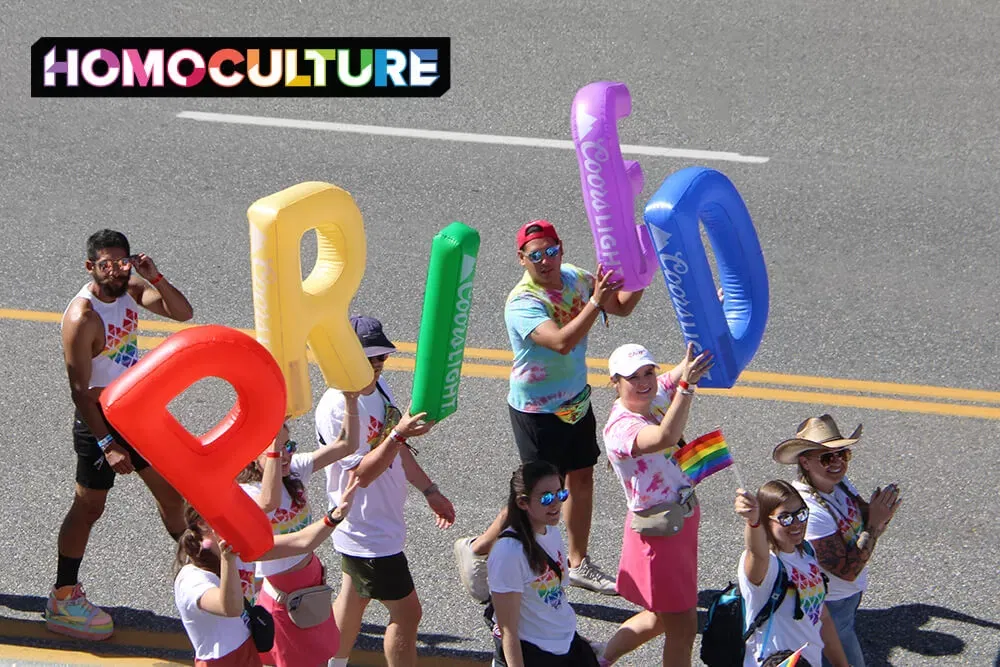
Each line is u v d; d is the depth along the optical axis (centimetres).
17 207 2533
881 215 2578
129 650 1614
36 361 2145
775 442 2017
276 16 3191
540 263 1645
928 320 2306
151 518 1833
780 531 1395
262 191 2612
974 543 1820
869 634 1666
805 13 3231
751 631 1401
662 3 3266
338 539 1505
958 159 2752
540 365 1675
